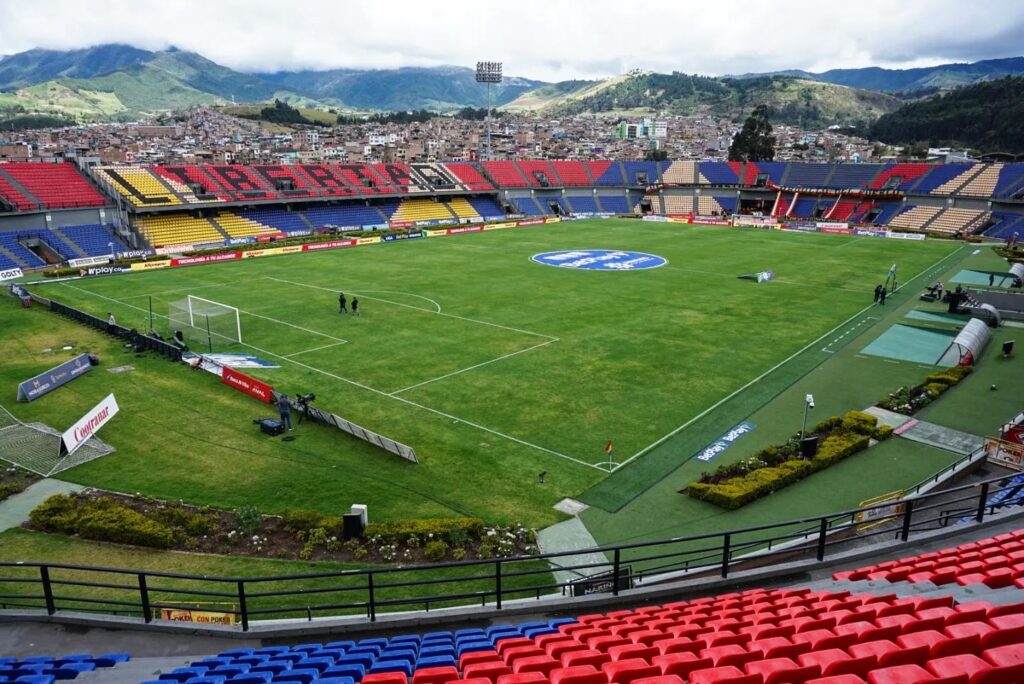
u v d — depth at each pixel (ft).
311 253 355.36
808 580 65.05
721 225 483.10
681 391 155.84
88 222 352.08
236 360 176.24
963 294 230.89
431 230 431.02
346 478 115.24
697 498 108.37
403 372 167.84
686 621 51.52
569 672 38.01
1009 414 142.51
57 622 58.49
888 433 130.62
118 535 95.66
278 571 88.79
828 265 318.24
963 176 467.11
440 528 96.53
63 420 141.38
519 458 122.62
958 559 57.41
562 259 334.03
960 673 32.09
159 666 51.21
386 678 39.32
